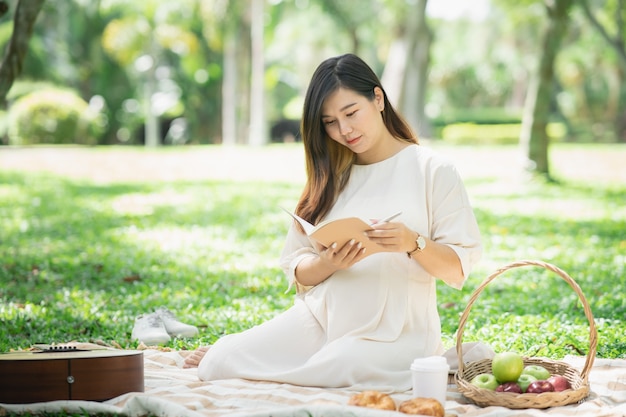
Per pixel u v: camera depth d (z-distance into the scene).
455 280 4.92
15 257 11.07
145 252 11.62
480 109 62.28
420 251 4.73
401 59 26.28
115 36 41.09
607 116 57.12
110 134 47.16
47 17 41.28
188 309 7.91
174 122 50.19
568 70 54.38
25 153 33.22
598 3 32.59
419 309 4.97
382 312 4.91
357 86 4.90
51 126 37.25
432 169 5.02
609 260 10.82
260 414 4.14
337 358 4.77
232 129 43.31
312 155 5.18
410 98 35.47
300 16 44.16
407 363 4.87
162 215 16.03
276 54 48.22
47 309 7.79
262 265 10.70
